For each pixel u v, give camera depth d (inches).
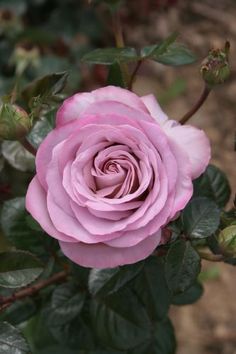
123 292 23.5
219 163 51.7
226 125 53.6
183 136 18.2
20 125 19.7
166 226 18.9
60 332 25.5
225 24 60.3
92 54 22.0
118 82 21.6
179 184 17.8
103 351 27.6
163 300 23.3
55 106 22.4
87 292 24.3
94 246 17.8
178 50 22.3
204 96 22.1
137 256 17.7
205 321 44.3
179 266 19.3
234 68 56.3
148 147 17.7
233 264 21.5
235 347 43.3
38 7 61.2
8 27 54.6
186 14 61.2
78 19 59.5
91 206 17.5
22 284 20.7
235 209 20.9
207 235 19.6
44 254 24.2
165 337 27.3
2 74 55.7
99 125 17.6
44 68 53.7
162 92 55.8
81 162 17.8
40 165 18.1
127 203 17.7
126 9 58.6
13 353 20.0
